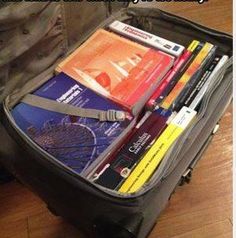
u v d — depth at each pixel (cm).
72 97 75
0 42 68
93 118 72
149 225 70
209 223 98
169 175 66
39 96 76
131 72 80
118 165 67
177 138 68
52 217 99
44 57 81
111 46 85
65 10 80
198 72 83
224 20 152
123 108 73
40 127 71
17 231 97
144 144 70
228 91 80
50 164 62
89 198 60
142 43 88
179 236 95
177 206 100
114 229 62
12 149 69
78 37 90
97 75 79
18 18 67
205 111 74
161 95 78
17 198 103
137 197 59
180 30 95
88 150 67
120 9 99
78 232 97
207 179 105
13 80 77
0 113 72
